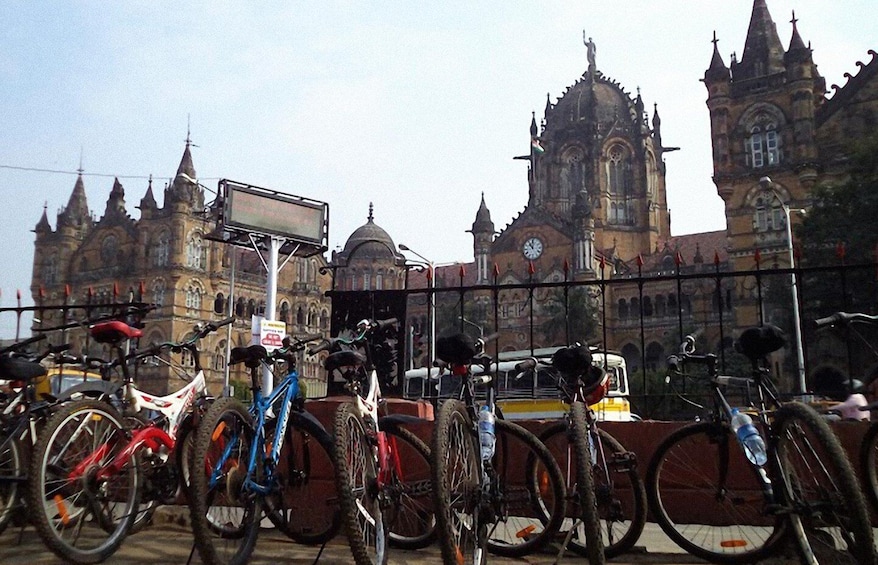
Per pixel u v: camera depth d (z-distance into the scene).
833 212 34.91
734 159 51.41
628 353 65.62
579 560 5.80
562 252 72.44
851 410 6.00
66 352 6.80
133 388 5.76
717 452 6.27
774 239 48.44
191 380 6.71
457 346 5.23
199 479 4.55
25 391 5.78
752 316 47.66
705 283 61.03
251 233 13.99
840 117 47.84
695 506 6.43
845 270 7.02
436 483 4.46
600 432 5.90
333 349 5.79
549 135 87.31
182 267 71.38
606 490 5.29
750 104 51.31
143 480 5.54
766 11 54.09
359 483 4.90
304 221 14.91
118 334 5.69
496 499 5.08
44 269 84.06
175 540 6.24
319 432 5.55
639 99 86.62
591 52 90.50
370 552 4.88
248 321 75.88
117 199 80.50
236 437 4.99
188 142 77.75
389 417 5.91
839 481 4.32
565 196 84.38
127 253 76.38
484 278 75.44
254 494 4.99
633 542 5.69
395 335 7.89
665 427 6.95
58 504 4.96
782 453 4.88
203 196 76.06
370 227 78.69
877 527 5.82
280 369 6.34
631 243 81.75
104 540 5.42
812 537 4.90
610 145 84.12
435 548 6.16
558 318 61.19
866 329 16.61
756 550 5.43
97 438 5.27
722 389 5.68
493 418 5.28
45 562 5.31
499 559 5.80
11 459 5.52
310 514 6.56
